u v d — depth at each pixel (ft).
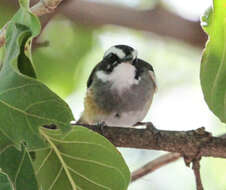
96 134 20.01
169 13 46.06
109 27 49.93
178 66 50.34
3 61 17.08
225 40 19.60
